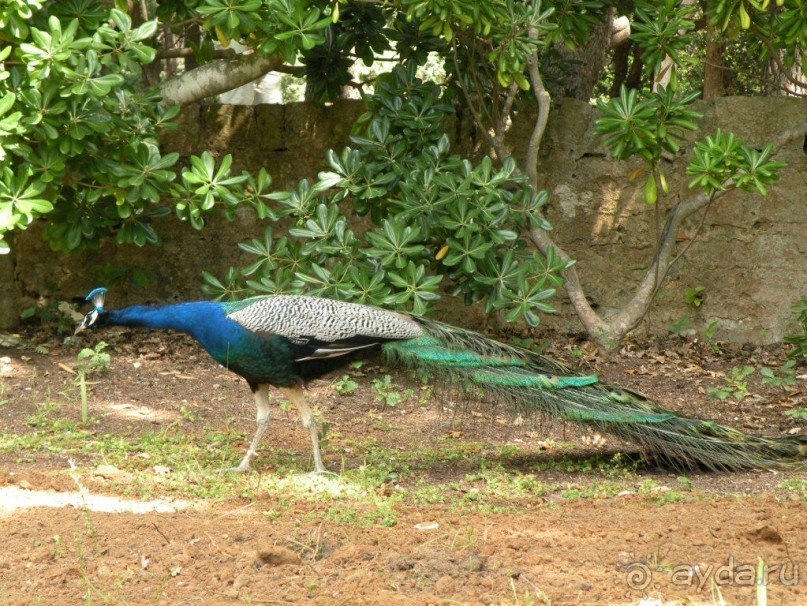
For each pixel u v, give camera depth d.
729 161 9.07
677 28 9.23
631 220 11.99
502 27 9.29
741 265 11.84
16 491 6.36
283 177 12.09
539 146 11.50
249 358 6.93
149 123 9.83
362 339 7.07
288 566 5.11
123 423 8.48
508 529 5.75
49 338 11.23
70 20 9.29
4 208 8.86
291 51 9.14
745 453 7.41
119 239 10.31
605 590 4.73
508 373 7.29
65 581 4.91
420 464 7.68
